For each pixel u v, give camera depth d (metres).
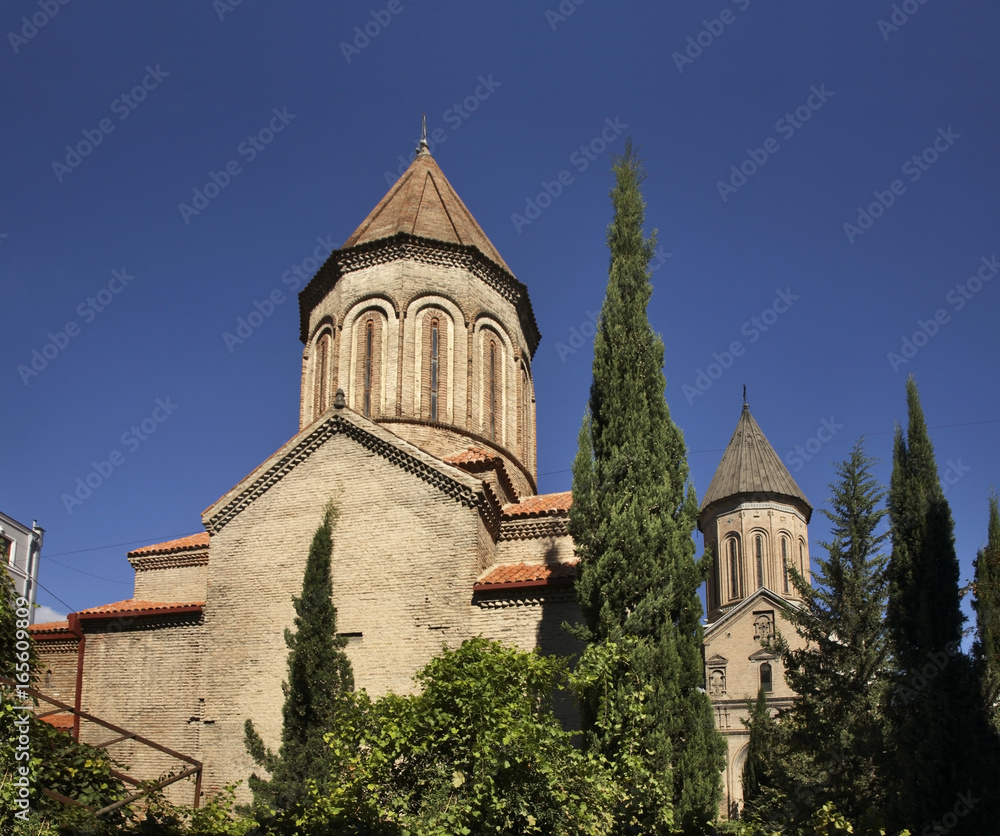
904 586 20.31
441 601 23.80
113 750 25.84
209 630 25.56
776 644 28.19
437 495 24.73
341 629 24.25
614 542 19.69
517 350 31.92
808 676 26.33
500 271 31.48
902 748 18.89
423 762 17.08
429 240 30.23
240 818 21.03
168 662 26.28
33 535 51.56
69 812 17.14
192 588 29.14
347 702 18.59
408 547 24.50
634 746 17.72
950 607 19.75
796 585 27.94
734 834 19.33
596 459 21.16
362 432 25.97
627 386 21.27
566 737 17.61
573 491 20.80
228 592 25.75
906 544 20.52
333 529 25.28
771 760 32.47
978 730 18.64
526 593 23.19
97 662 27.16
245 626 25.25
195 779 23.95
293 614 24.91
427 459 24.98
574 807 16.39
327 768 19.94
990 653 23.92
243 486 26.52
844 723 24.25
